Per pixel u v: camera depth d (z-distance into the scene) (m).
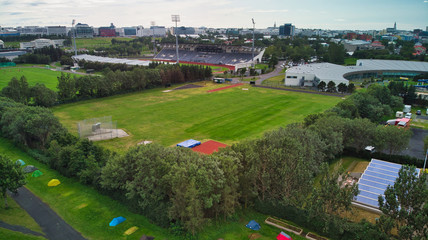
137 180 49.00
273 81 188.50
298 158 51.09
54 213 49.00
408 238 39.25
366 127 74.38
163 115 111.19
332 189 43.22
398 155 72.44
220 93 152.00
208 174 44.97
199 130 94.25
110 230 44.69
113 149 77.75
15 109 83.88
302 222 46.56
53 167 65.38
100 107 123.06
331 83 155.62
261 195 52.25
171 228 44.16
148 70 162.00
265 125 99.38
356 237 41.25
